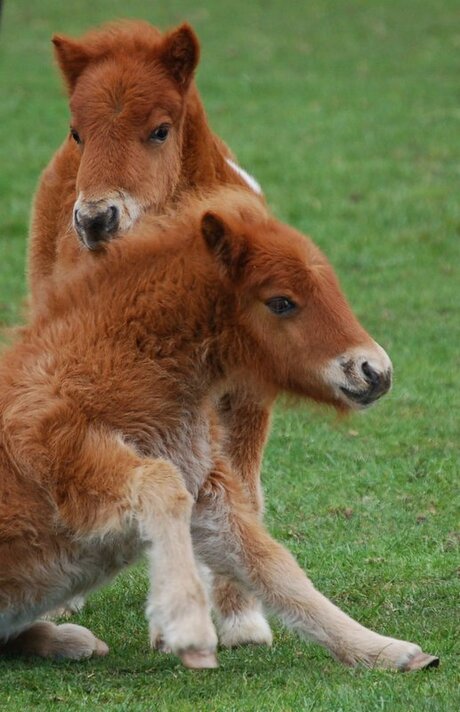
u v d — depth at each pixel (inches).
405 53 1910.7
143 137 549.3
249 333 456.8
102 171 541.0
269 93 1704.0
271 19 2118.6
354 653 440.8
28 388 442.9
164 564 419.8
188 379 457.4
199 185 564.7
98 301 455.2
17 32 2012.8
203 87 1724.9
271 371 459.2
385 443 733.3
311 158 1419.8
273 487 664.4
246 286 451.2
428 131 1518.2
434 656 434.0
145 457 445.7
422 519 624.4
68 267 559.2
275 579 453.4
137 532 433.1
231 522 463.8
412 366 872.9
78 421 436.1
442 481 675.4
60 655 469.4
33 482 438.3
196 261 454.6
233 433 515.5
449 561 562.3
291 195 1301.7
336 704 390.3
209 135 574.2
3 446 440.1
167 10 2160.4
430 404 800.9
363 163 1398.9
